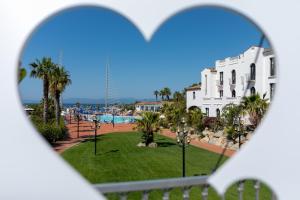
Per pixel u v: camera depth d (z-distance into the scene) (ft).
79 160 62.49
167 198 11.20
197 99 122.93
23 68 11.23
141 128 81.71
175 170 52.54
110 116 231.09
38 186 9.61
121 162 60.03
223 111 90.43
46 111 97.60
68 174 9.76
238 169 11.24
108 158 64.39
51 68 98.53
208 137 84.94
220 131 85.46
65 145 84.53
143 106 279.08
